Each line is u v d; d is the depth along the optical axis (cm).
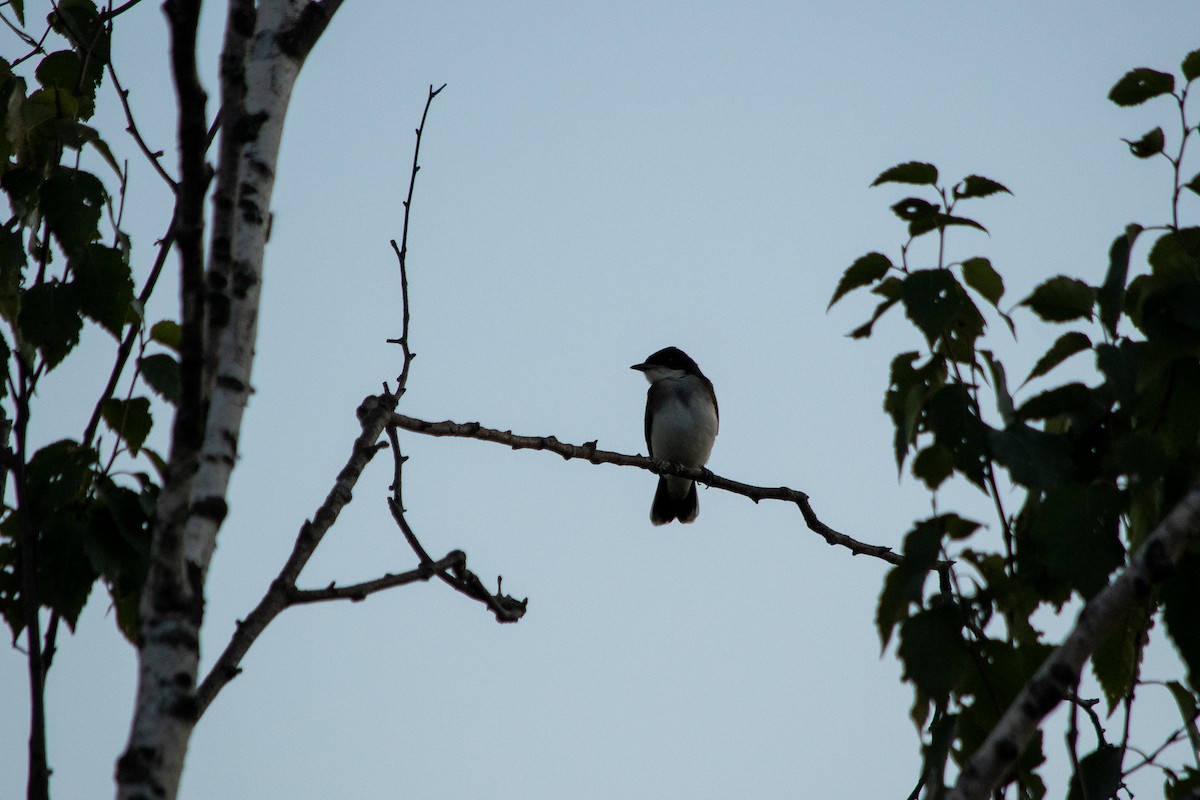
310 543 724
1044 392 763
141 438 829
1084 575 669
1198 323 705
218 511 588
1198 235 742
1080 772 681
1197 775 702
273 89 688
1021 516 811
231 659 636
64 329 820
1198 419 732
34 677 730
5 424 845
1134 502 715
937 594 705
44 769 708
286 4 711
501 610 807
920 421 769
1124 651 744
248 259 644
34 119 888
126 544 780
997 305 766
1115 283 740
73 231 833
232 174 617
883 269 775
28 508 769
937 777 689
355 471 791
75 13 955
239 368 620
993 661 715
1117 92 758
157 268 852
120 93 859
